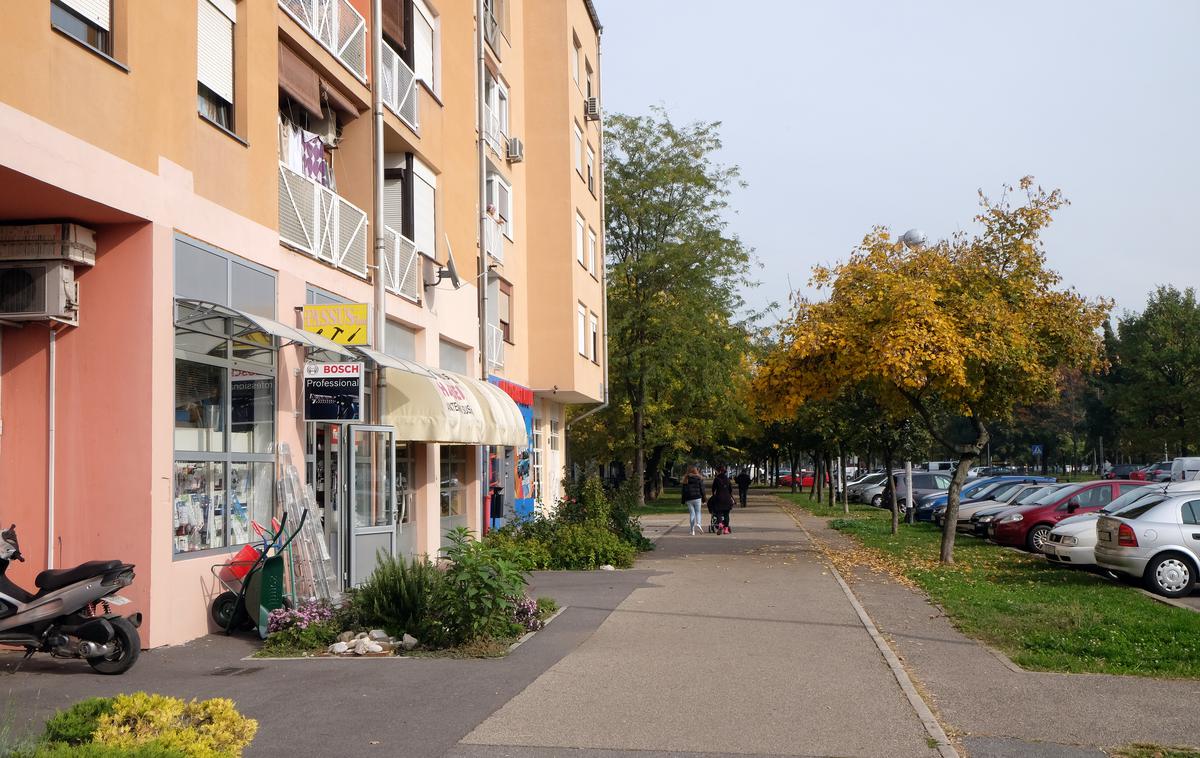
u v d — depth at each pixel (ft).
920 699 26.55
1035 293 64.80
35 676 28.66
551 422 107.04
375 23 52.26
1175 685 28.86
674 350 127.24
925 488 136.87
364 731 22.98
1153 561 50.01
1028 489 91.97
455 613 33.73
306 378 42.86
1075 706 26.30
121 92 32.09
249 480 40.24
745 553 73.41
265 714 24.57
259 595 35.17
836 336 63.87
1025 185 65.05
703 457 193.57
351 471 47.06
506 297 86.69
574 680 28.84
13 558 29.04
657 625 39.45
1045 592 49.11
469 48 71.31
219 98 39.75
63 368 33.55
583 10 103.91
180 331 35.29
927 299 60.44
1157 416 245.45
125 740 16.07
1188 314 240.53
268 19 42.63
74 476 33.30
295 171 47.91
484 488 77.46
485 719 24.20
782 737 22.76
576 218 96.07
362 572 47.26
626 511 76.79
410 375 53.88
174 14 35.29
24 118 27.78
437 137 63.46
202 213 36.63
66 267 32.81
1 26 27.04
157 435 33.35
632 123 132.26
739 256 130.93
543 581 55.36
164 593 33.58
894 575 58.39
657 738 22.58
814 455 182.91
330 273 48.08
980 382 62.59
